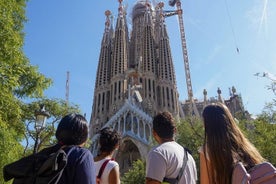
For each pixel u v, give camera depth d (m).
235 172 4.04
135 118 83.62
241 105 120.12
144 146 76.19
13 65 15.41
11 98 14.35
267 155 27.80
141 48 118.50
